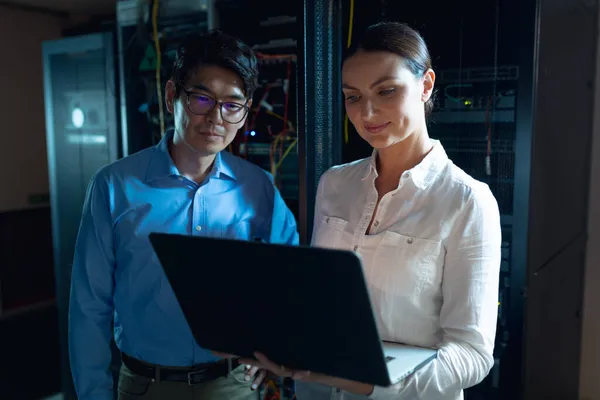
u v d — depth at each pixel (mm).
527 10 1393
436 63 1568
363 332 752
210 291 880
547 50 1478
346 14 1630
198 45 1209
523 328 1471
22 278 3875
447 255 1026
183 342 1288
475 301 984
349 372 812
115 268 1324
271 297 811
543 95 1470
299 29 1418
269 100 1918
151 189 1302
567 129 1783
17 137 3756
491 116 1508
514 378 1499
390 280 1056
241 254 795
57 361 3080
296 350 846
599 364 2254
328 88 1570
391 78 984
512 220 1474
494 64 1479
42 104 3910
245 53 1237
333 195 1236
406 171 1075
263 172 1453
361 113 1026
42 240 3988
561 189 1769
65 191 2480
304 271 750
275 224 1420
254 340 890
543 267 1612
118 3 2168
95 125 2328
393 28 1009
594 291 2225
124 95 2193
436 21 1548
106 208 1287
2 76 3631
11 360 3084
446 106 1571
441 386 943
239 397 1361
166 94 1335
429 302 1054
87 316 1285
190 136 1240
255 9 1878
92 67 2301
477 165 1541
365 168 1188
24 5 3643
